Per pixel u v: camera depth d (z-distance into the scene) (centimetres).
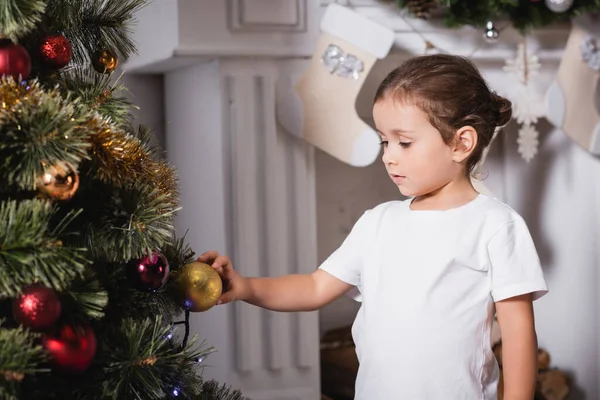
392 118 128
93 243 102
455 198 129
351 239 137
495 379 126
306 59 198
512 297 123
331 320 242
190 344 112
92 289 95
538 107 209
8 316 95
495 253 123
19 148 92
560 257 237
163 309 115
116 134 103
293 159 200
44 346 91
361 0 198
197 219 212
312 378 204
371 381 125
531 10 195
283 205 200
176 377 107
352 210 240
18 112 91
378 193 242
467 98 127
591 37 206
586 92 208
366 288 130
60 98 97
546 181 237
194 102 209
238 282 129
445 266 124
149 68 215
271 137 197
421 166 127
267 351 200
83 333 93
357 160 194
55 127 91
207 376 206
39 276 89
